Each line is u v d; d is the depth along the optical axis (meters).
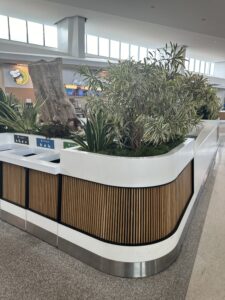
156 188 1.76
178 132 1.89
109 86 1.76
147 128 1.71
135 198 1.72
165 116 1.73
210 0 6.85
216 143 6.19
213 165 5.28
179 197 2.14
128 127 1.92
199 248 2.16
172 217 1.94
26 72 9.77
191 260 1.99
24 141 3.09
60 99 2.90
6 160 2.40
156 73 1.67
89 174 1.84
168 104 1.74
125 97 1.70
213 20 8.56
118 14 8.07
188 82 2.03
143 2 7.04
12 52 8.88
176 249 2.02
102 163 1.75
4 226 2.48
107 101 1.78
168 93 1.71
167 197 1.84
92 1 7.02
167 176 1.80
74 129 2.84
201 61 19.16
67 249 2.05
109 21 9.73
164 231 1.85
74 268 1.88
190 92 2.00
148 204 1.75
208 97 2.55
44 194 2.18
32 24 10.38
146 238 1.78
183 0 6.88
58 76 2.80
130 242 1.77
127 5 7.27
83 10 8.58
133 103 1.74
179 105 1.80
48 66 2.84
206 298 1.60
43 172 2.16
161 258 1.85
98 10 7.77
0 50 9.06
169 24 9.14
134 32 11.17
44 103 3.07
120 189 1.73
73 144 2.60
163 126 1.69
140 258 1.78
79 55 9.77
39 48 10.05
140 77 1.64
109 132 1.99
